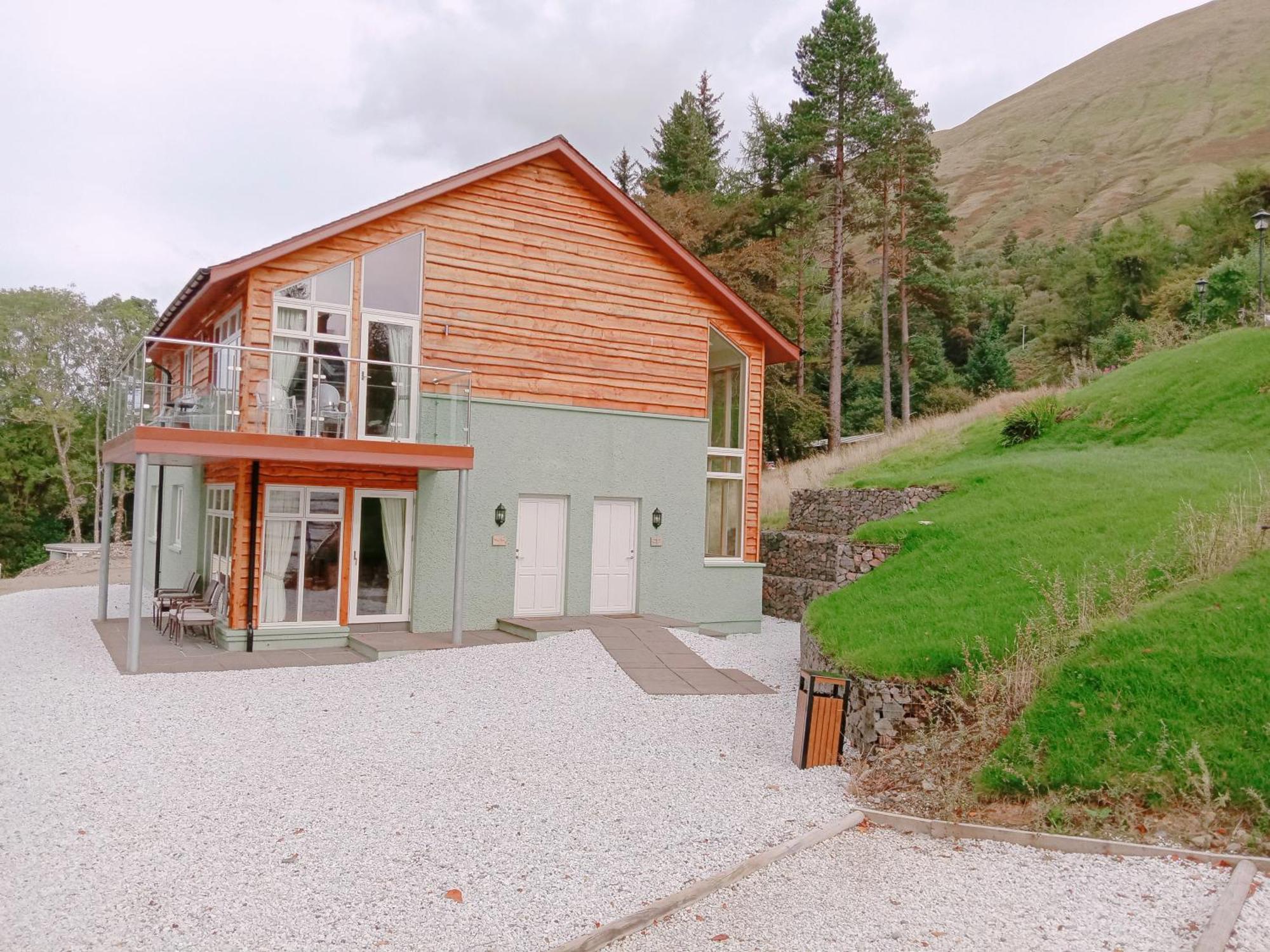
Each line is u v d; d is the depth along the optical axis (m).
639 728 9.32
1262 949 4.52
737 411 17.61
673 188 42.53
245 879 5.48
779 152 36.16
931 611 10.46
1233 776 6.21
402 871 5.65
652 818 6.71
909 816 6.63
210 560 14.80
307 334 13.07
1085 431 18.81
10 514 45.94
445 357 14.16
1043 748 6.98
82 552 33.12
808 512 20.34
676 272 16.53
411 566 14.02
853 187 36.00
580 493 15.47
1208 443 15.66
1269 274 28.42
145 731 8.64
